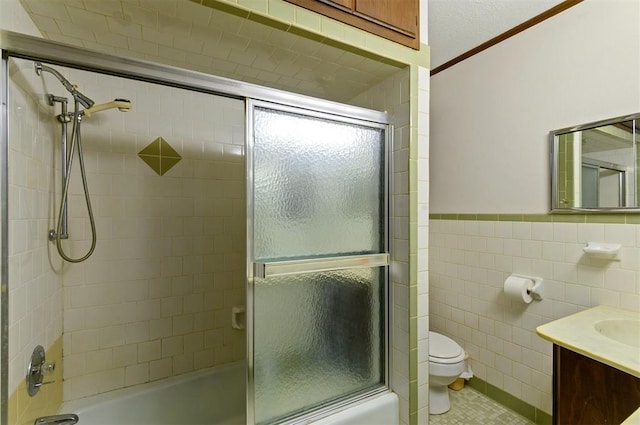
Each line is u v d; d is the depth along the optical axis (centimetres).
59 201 141
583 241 162
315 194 128
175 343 175
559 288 172
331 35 118
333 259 128
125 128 162
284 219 120
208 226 184
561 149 171
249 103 113
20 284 103
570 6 166
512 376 195
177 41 121
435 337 215
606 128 154
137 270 166
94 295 155
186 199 178
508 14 180
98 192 156
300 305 125
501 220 200
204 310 183
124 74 98
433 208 249
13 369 98
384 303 148
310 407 126
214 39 120
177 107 174
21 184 104
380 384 146
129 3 98
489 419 189
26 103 108
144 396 161
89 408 147
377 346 146
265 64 140
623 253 148
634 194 145
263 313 116
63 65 91
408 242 139
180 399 169
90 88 154
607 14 153
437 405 194
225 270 188
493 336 206
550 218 176
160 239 171
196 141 180
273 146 118
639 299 143
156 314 170
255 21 108
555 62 173
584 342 116
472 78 218
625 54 147
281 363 120
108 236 159
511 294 182
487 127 209
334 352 133
